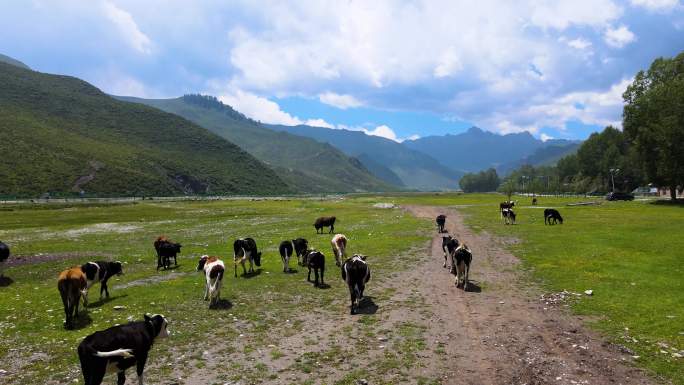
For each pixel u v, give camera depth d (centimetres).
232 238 3819
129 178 17012
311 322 1516
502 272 2294
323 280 2156
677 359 1148
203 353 1243
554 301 1712
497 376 1077
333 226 4603
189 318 1566
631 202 8144
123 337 978
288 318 1566
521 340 1314
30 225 5088
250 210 7819
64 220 5759
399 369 1122
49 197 12481
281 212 7306
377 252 2973
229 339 1359
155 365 1166
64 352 1246
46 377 1090
